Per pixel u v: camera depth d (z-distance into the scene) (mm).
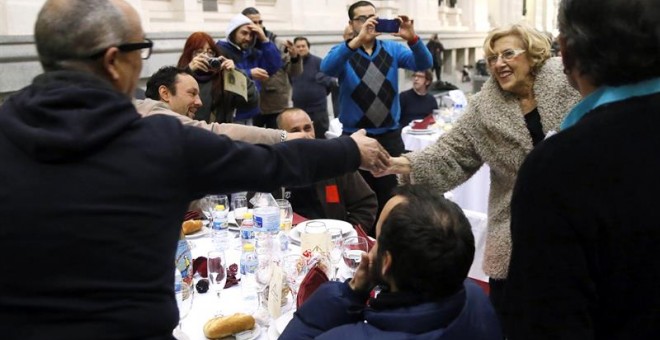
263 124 4863
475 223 2684
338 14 8047
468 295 1121
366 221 2684
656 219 810
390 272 1064
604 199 819
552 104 1678
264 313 1476
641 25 801
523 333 870
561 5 907
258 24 4590
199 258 1783
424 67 3604
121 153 850
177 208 896
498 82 1794
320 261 1685
